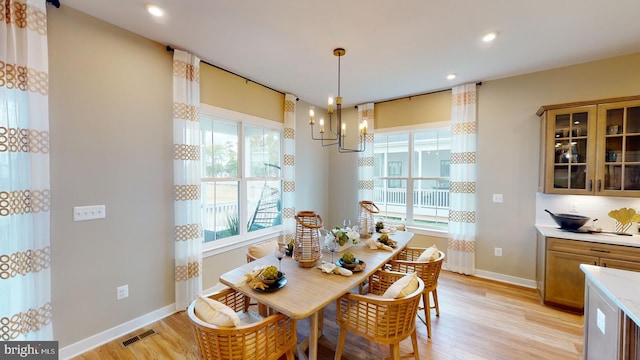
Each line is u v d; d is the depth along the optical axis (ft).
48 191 5.89
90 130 6.75
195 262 8.91
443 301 9.34
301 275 6.06
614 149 8.38
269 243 8.64
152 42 7.98
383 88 12.26
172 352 6.68
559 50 8.54
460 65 9.73
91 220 6.79
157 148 8.16
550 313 8.51
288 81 11.39
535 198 10.43
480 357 6.46
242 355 4.13
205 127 9.89
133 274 7.66
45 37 5.80
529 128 10.50
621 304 3.80
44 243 5.83
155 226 8.16
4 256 5.29
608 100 8.25
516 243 10.82
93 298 6.85
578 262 8.36
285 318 4.75
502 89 11.00
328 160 16.42
